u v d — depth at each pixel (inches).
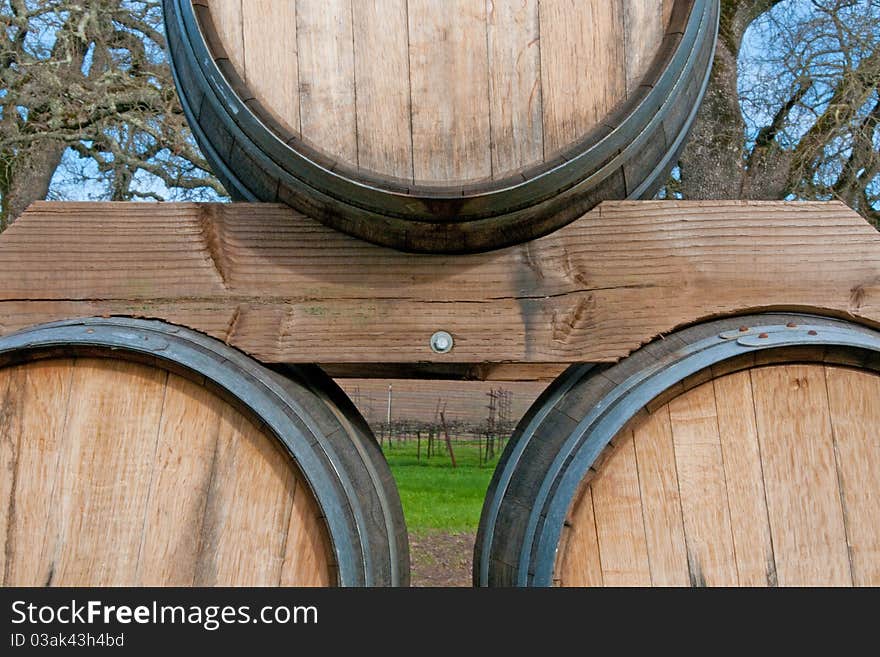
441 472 348.8
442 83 69.2
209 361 67.6
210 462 67.0
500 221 69.3
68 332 66.8
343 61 69.5
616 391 67.8
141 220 73.8
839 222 73.7
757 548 65.6
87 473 66.8
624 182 74.7
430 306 72.9
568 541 64.8
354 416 81.4
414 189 66.4
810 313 73.6
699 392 67.1
